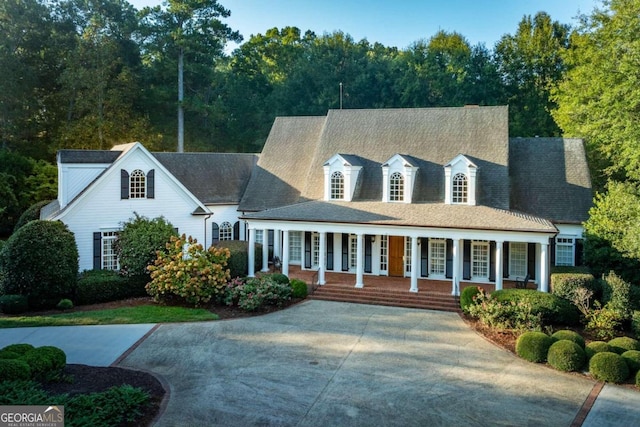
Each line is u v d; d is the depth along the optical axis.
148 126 56.31
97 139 51.03
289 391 16.25
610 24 36.12
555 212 31.41
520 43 65.69
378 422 14.33
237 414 14.60
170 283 25.95
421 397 16.02
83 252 30.03
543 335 19.70
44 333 21.33
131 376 16.83
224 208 37.91
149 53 60.09
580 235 30.52
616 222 27.59
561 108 46.44
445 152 34.00
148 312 24.67
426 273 32.19
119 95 52.62
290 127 41.34
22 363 14.80
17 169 43.75
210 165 39.81
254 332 22.28
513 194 33.06
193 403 15.23
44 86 53.59
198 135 62.62
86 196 29.83
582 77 41.44
